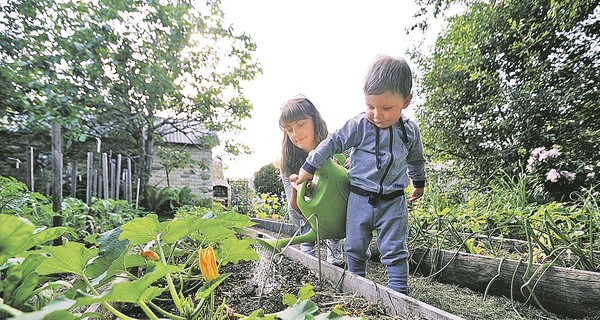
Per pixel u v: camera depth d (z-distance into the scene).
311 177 1.43
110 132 5.43
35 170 5.52
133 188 5.80
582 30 3.80
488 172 4.43
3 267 0.49
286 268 1.41
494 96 4.42
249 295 1.05
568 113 3.85
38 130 4.86
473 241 1.89
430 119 5.41
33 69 4.22
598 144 3.64
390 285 1.29
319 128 1.77
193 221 0.81
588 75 3.71
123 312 0.89
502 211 2.03
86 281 0.60
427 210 2.44
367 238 1.37
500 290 1.34
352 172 1.41
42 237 0.48
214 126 6.58
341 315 0.50
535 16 4.21
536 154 3.43
